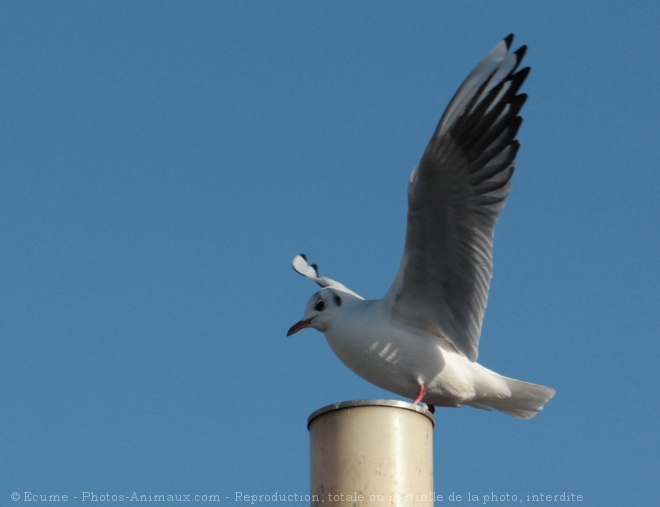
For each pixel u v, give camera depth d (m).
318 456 10.30
